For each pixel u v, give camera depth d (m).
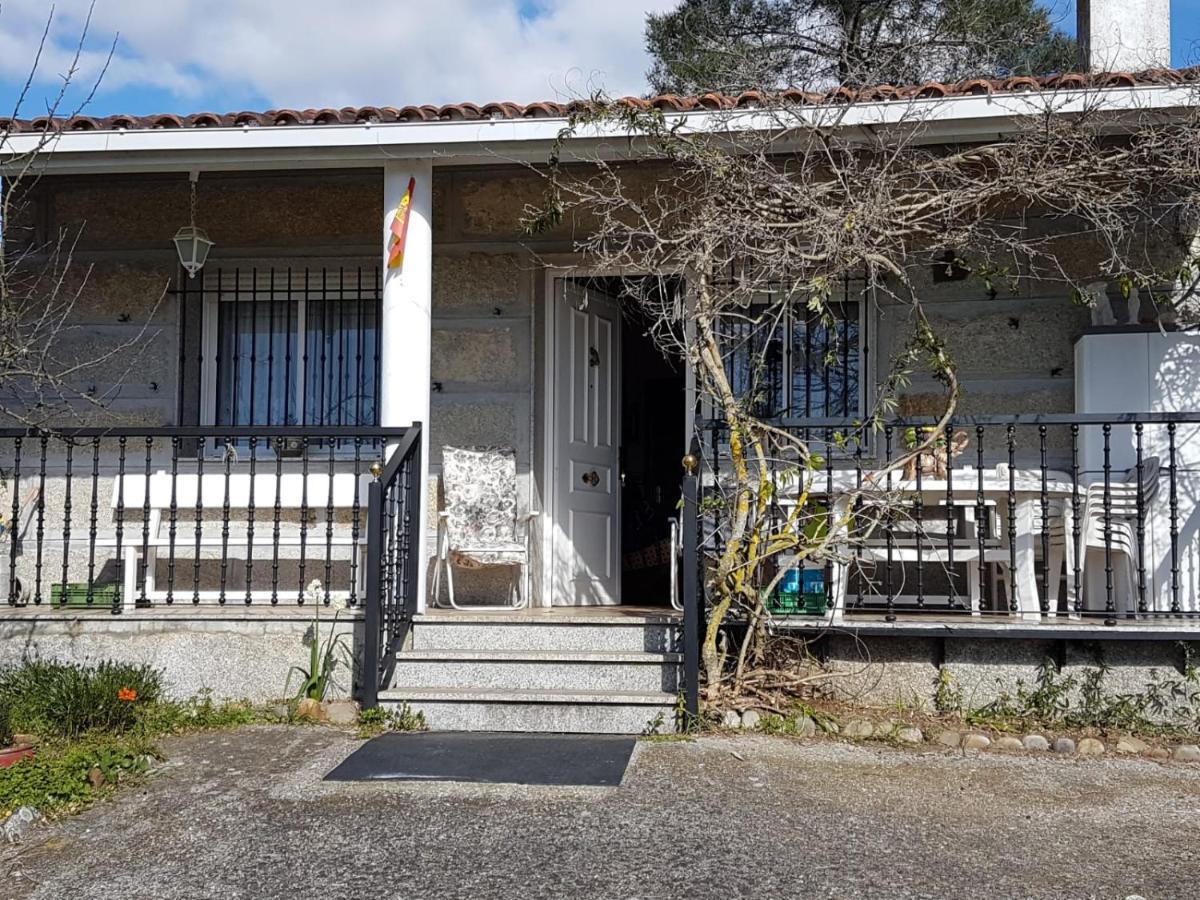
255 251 7.71
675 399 10.64
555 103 6.14
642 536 10.38
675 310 6.14
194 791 4.61
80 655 5.97
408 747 5.14
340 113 6.21
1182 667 5.48
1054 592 6.45
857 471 5.79
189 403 7.68
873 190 5.73
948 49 9.12
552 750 5.09
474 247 7.64
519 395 7.59
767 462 5.99
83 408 7.61
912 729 5.34
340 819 4.25
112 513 7.46
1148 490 6.06
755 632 5.68
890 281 7.35
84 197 7.76
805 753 5.08
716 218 5.86
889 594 5.78
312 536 6.91
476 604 7.51
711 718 5.44
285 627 5.93
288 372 7.70
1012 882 3.66
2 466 7.55
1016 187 5.94
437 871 3.76
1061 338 7.16
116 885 3.72
